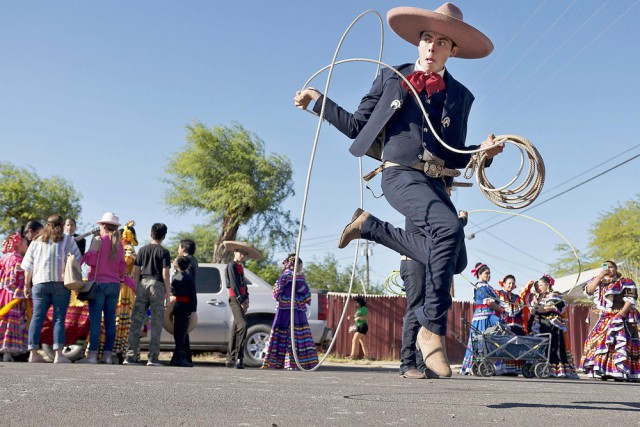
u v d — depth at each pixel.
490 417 2.94
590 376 11.52
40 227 8.80
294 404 3.21
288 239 34.81
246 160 34.25
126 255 9.22
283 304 9.25
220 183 33.75
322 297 11.49
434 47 3.83
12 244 8.61
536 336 10.62
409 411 3.07
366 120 3.82
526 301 11.02
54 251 8.10
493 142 3.60
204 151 33.72
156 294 8.79
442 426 2.57
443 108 3.76
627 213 43.41
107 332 8.43
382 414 2.91
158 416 2.62
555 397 4.45
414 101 3.74
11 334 8.33
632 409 3.59
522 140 3.51
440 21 3.78
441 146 3.73
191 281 9.17
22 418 2.46
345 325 19.73
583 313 20.47
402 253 3.71
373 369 11.58
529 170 3.57
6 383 3.88
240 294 9.41
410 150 3.65
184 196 33.72
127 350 8.88
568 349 11.09
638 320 10.41
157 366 8.34
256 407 3.03
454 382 6.38
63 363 7.91
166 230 9.05
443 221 3.41
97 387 3.77
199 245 41.84
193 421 2.50
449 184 3.85
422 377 7.00
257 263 36.22
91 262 8.31
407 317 6.96
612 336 10.34
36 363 7.77
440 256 3.38
